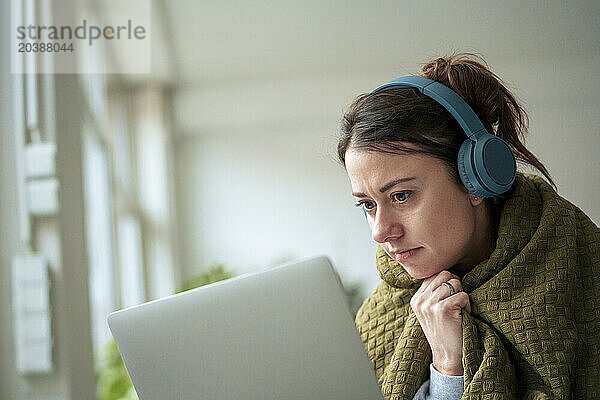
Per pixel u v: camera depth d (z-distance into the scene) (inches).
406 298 65.3
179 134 476.7
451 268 62.7
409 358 61.2
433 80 58.8
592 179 410.6
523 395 57.1
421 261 57.9
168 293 431.2
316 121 467.2
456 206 56.5
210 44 399.2
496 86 60.6
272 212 472.4
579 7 390.3
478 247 61.1
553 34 397.1
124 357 46.3
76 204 158.6
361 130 55.5
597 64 405.7
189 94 459.2
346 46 411.2
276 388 44.7
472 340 56.6
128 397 214.8
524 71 412.2
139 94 442.3
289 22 381.1
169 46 394.6
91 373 161.9
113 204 306.3
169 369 45.8
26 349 142.9
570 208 62.4
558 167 413.4
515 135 61.6
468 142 55.8
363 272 459.5
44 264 143.2
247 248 473.1
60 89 151.2
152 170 439.8
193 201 475.8
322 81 456.1
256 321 45.7
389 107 55.6
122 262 339.9
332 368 44.9
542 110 414.0
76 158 160.7
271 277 46.4
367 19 383.6
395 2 371.2
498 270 59.6
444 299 58.1
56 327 144.9
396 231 56.4
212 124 474.0
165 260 433.7
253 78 450.9
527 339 56.6
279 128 472.7
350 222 467.2
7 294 144.4
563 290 57.6
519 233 59.7
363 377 44.9
